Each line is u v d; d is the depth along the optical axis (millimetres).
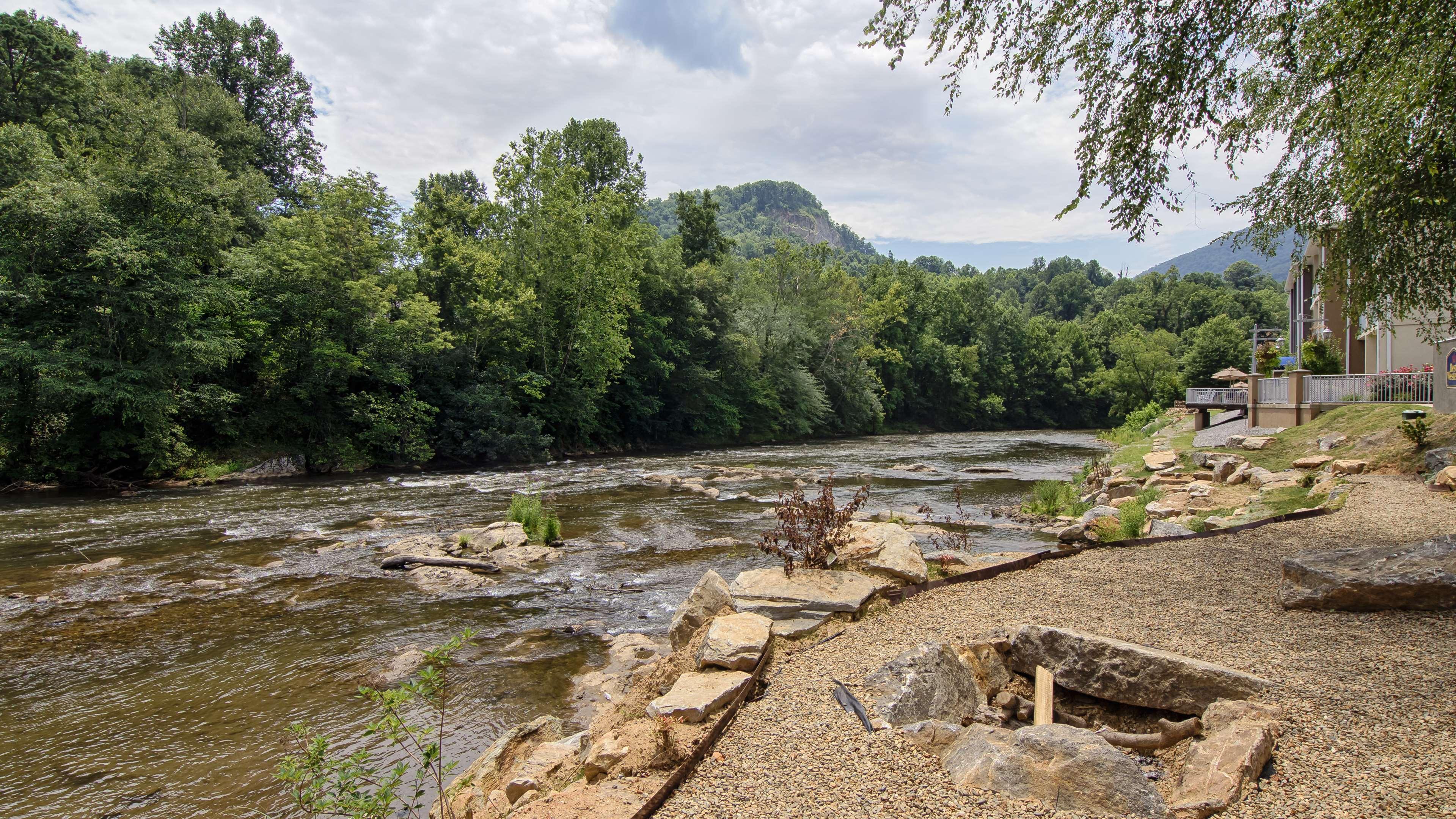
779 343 55438
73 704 7121
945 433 69875
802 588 7289
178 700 7215
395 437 30656
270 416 28359
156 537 15438
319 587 11438
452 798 5016
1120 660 4965
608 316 37906
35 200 21500
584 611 10109
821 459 35094
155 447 24219
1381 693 4516
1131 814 3369
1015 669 5738
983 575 8289
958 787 3684
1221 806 3385
